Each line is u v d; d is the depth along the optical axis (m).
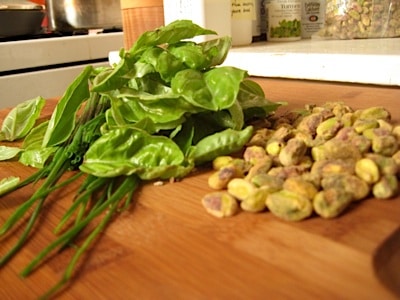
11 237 0.17
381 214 0.16
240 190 0.17
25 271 0.14
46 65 0.54
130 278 0.14
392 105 0.28
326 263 0.13
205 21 0.43
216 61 0.24
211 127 0.23
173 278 0.13
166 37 0.23
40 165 0.23
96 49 0.58
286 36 0.52
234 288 0.13
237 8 0.47
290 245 0.14
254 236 0.15
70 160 0.21
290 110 0.29
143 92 0.22
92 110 0.24
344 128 0.20
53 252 0.15
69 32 0.63
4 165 0.24
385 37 0.47
